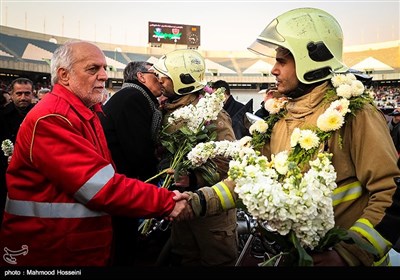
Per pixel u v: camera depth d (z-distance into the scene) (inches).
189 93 89.0
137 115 81.3
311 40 48.6
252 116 103.0
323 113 48.8
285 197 35.4
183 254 84.8
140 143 81.3
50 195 51.3
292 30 49.2
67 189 49.8
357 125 45.0
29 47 650.8
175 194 54.9
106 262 55.4
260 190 35.3
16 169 52.2
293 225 36.5
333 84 48.3
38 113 49.9
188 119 76.8
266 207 35.4
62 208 51.1
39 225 51.2
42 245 51.3
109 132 79.6
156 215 52.9
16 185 52.1
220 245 78.1
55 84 55.3
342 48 53.1
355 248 41.5
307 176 37.1
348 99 46.5
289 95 53.5
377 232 40.1
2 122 117.3
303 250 36.3
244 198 36.4
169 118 79.9
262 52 53.7
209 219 77.0
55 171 49.0
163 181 85.0
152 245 101.1
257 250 85.4
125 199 50.7
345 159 46.3
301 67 48.8
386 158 42.6
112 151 79.7
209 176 70.1
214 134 76.6
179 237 84.0
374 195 42.8
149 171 87.7
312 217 35.4
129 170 81.2
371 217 41.4
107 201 49.9
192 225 78.2
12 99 122.8
